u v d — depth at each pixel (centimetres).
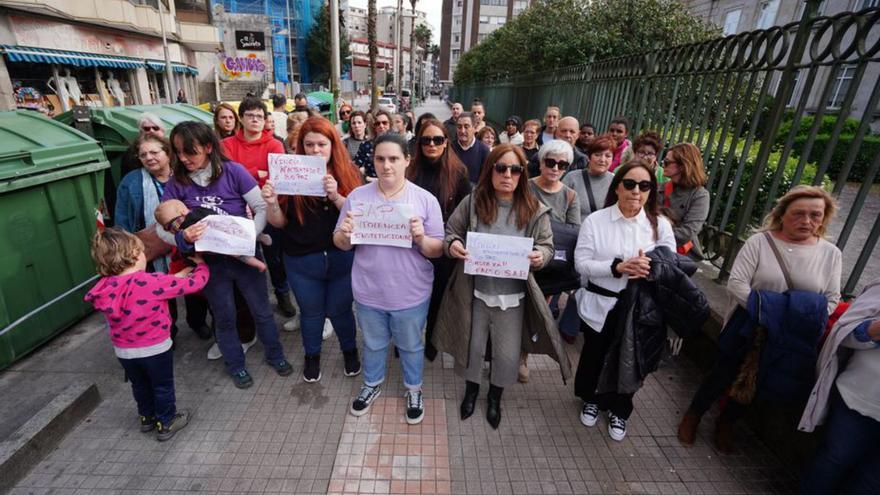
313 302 299
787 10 1375
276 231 391
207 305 371
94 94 1727
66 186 362
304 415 290
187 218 260
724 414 267
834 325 207
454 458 261
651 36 1050
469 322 268
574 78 852
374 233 244
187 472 245
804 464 249
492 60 2248
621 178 252
